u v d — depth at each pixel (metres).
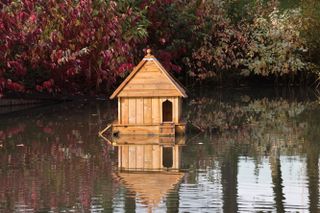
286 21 50.06
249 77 51.34
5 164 22.52
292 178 20.39
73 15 37.56
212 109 36.56
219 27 49.06
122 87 27.84
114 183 19.89
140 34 40.31
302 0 51.59
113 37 39.09
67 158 23.44
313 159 23.05
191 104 39.03
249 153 24.19
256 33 49.94
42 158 23.47
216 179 20.33
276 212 17.14
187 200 18.16
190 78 49.44
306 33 50.34
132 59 40.84
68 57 37.44
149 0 44.62
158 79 27.89
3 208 17.48
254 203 17.92
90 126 30.58
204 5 48.44
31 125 31.09
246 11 50.81
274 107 37.56
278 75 50.78
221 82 49.97
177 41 46.75
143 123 27.81
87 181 20.14
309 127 30.05
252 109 36.66
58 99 40.34
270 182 19.95
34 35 36.78
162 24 46.22
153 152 24.41
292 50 49.78
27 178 20.55
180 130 27.92
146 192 18.91
